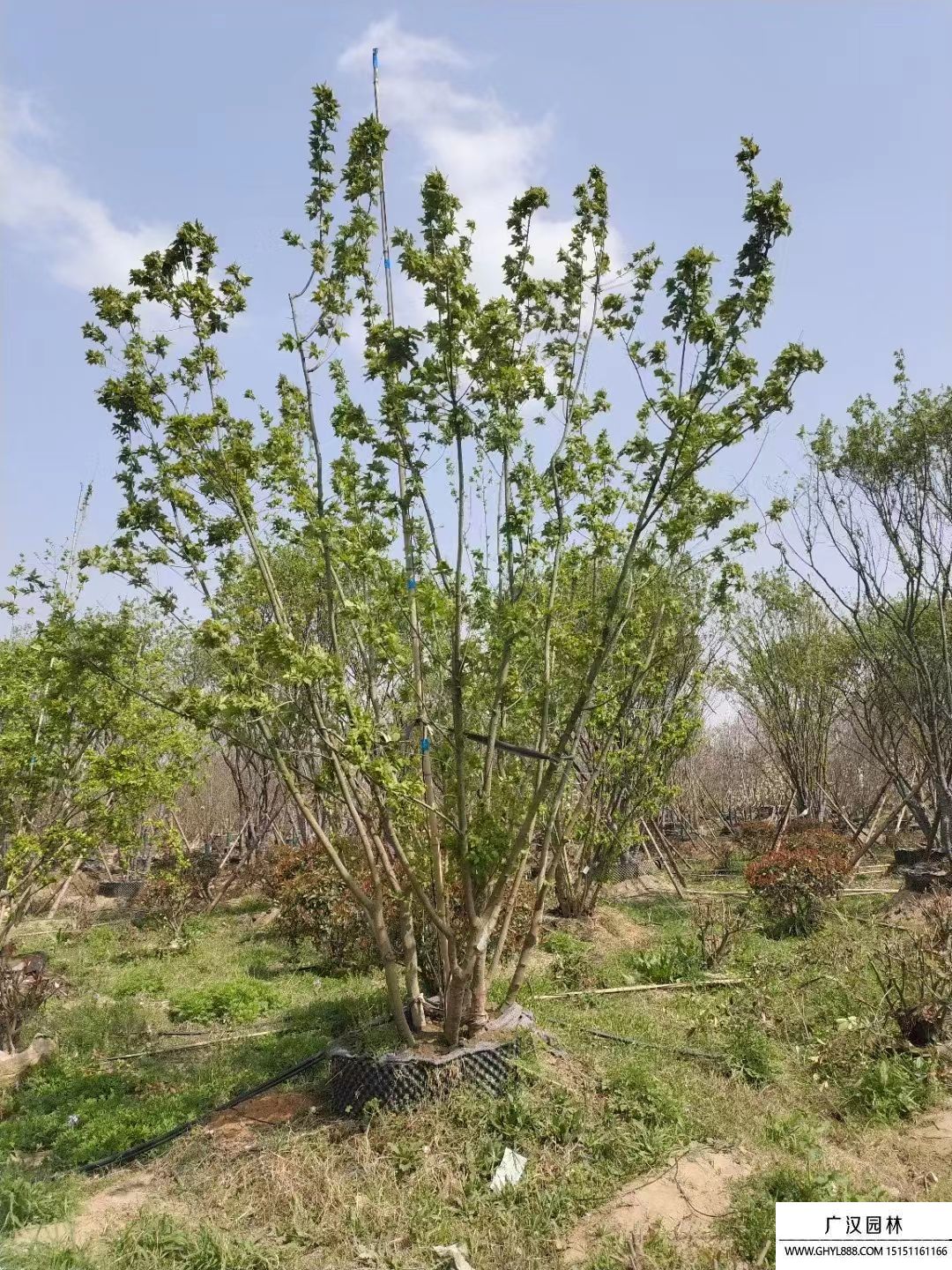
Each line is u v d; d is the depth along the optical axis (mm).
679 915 11633
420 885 5797
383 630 5164
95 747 8477
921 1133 5051
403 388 4977
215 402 5391
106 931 11562
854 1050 5875
